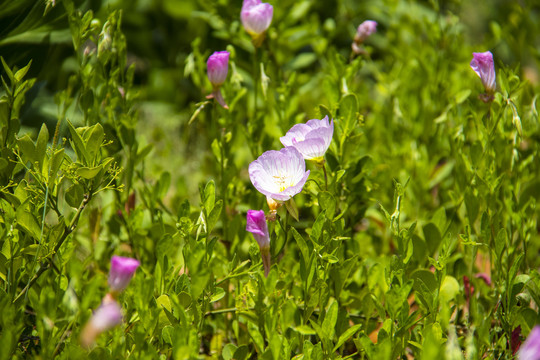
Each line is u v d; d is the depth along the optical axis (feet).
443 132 4.01
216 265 3.43
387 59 4.74
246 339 3.38
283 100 3.75
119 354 2.97
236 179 3.71
